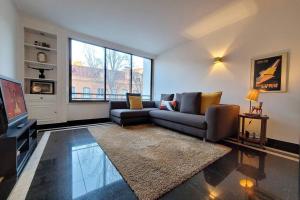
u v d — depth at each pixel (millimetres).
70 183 1259
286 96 2336
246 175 1453
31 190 1153
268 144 2434
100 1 2463
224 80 3213
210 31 3455
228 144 2416
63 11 2760
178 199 1088
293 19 2271
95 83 4152
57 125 3354
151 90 5320
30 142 1935
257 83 2672
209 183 1303
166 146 2203
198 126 2494
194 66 3912
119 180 1313
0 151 1292
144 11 2727
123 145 2211
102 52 4227
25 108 2115
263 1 2416
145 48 4617
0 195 1089
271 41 2502
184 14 2805
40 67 3338
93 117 3982
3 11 2145
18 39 2836
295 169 1596
